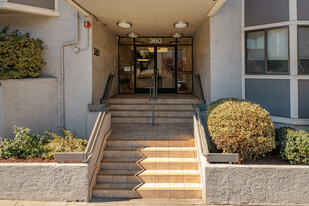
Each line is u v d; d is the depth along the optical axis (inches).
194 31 348.8
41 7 253.8
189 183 180.2
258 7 248.4
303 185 156.2
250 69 258.4
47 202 162.6
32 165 164.2
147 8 235.8
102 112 213.8
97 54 276.8
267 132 173.0
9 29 266.7
